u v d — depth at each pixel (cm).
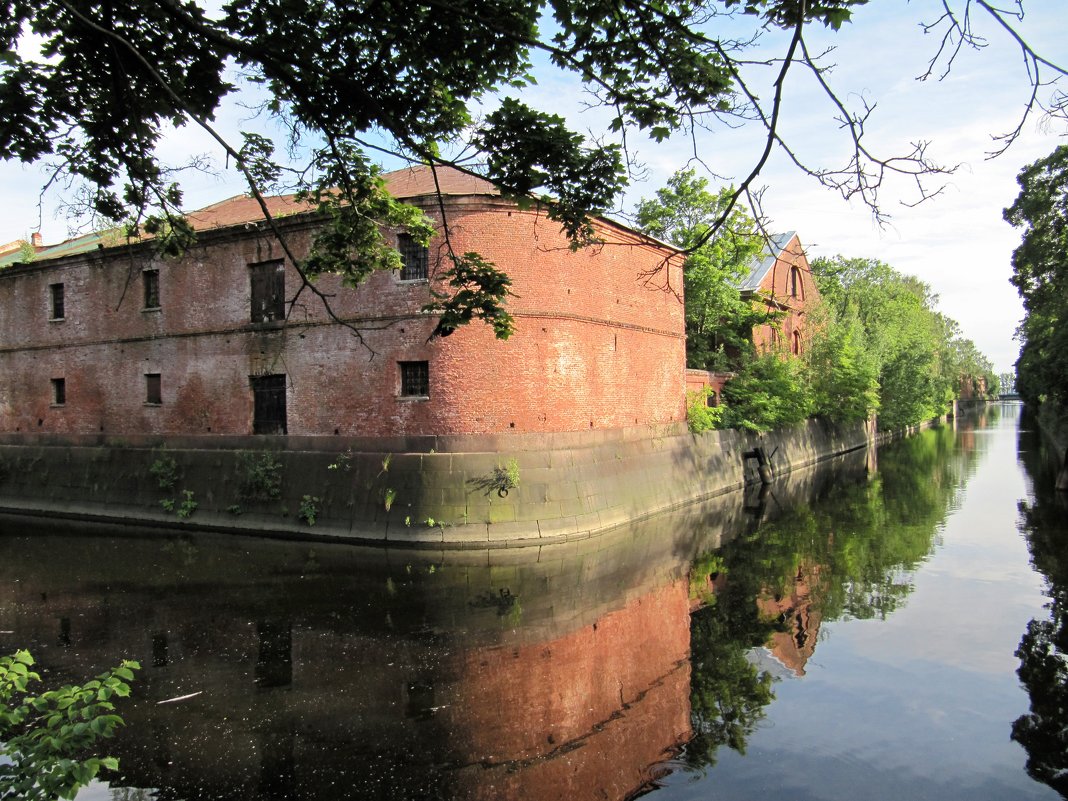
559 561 1537
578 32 500
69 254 2375
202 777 654
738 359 3153
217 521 1953
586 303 1952
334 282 1869
